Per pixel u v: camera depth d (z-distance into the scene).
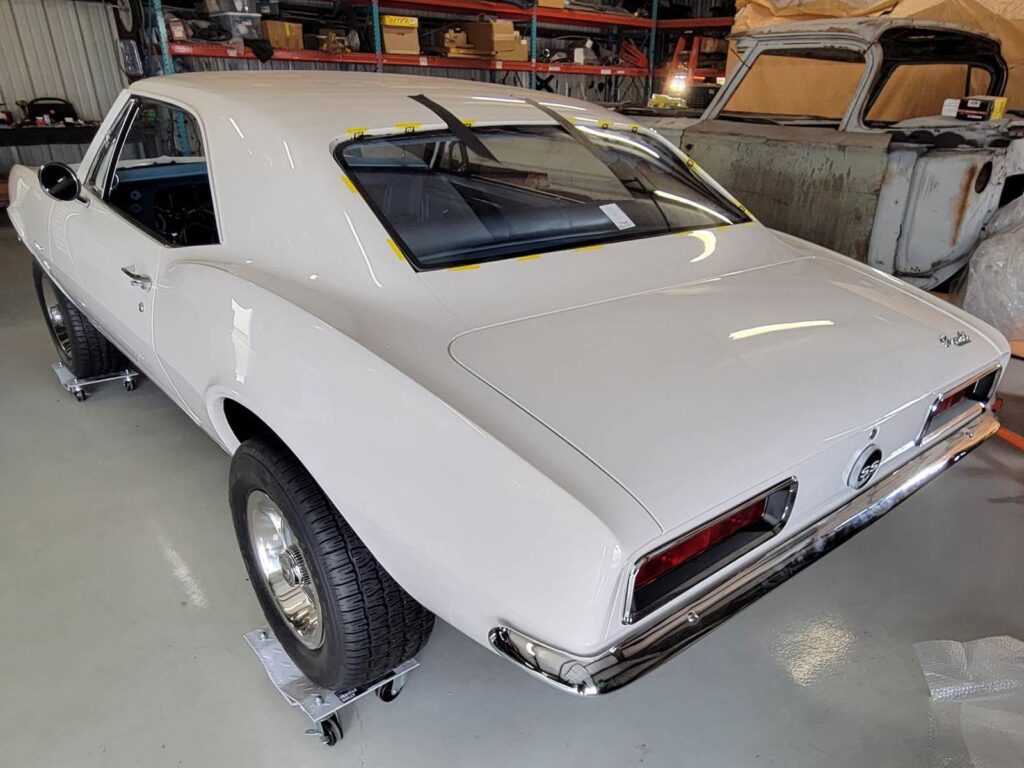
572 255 1.65
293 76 2.07
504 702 1.66
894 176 3.55
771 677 1.75
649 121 4.81
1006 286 3.50
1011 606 1.99
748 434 1.18
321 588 1.38
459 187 1.67
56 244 2.49
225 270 1.56
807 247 2.17
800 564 1.27
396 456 1.15
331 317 1.33
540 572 1.01
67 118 6.80
